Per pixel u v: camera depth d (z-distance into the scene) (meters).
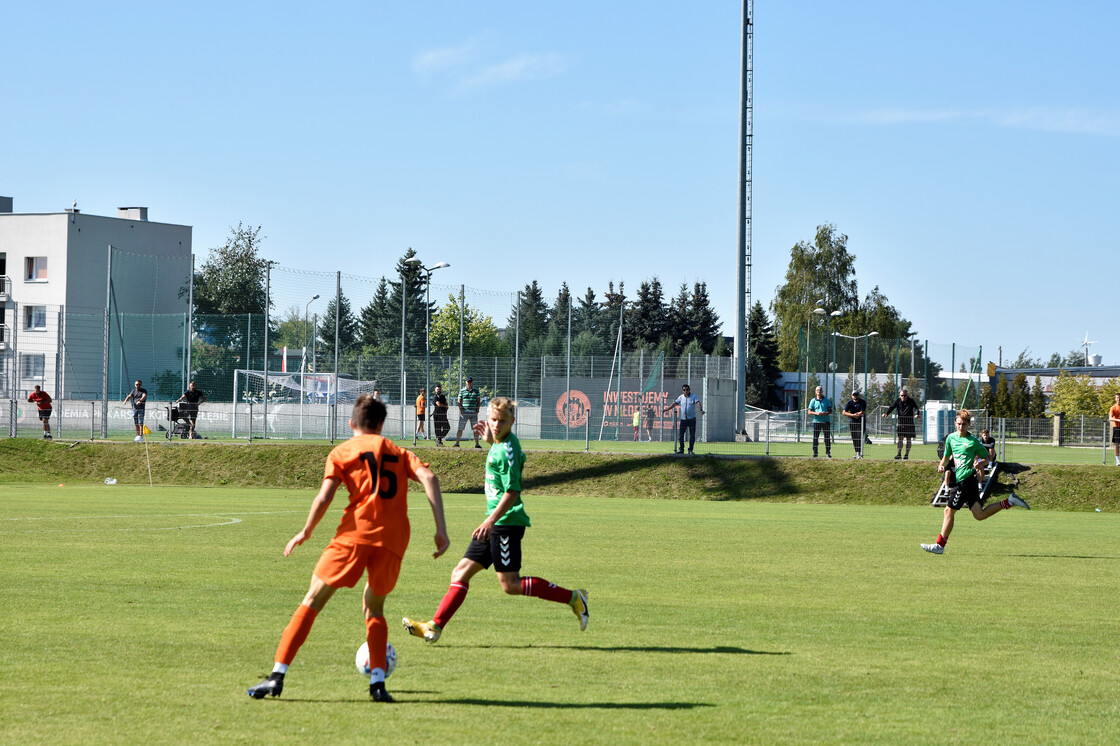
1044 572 14.11
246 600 10.60
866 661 8.21
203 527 18.33
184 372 43.56
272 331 44.53
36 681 7.04
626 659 8.15
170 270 68.12
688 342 114.50
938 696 7.09
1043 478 29.00
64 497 25.73
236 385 40.06
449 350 44.03
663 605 10.87
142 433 35.41
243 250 87.69
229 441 36.59
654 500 28.83
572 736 5.93
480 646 8.63
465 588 8.73
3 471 33.09
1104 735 6.18
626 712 6.50
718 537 18.12
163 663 7.66
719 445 39.47
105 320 38.78
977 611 10.80
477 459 32.69
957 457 15.58
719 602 11.12
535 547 16.19
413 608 10.44
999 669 8.01
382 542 6.71
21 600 10.42
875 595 11.79
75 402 42.34
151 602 10.38
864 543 17.58
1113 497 27.95
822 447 40.03
